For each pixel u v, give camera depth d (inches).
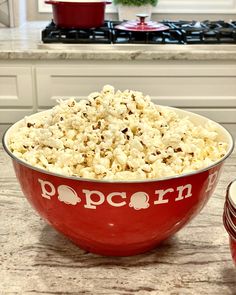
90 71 69.9
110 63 69.4
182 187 26.5
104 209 26.2
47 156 29.2
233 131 75.5
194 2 96.8
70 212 27.1
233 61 69.9
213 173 28.3
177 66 70.1
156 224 27.5
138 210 26.3
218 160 28.8
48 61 68.9
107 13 95.2
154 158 27.8
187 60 69.5
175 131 30.5
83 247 30.6
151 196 25.9
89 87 71.2
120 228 27.1
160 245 31.4
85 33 72.3
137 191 25.4
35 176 27.2
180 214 27.9
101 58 68.0
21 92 71.2
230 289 26.8
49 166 28.2
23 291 26.4
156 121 32.2
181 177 26.0
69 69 69.6
